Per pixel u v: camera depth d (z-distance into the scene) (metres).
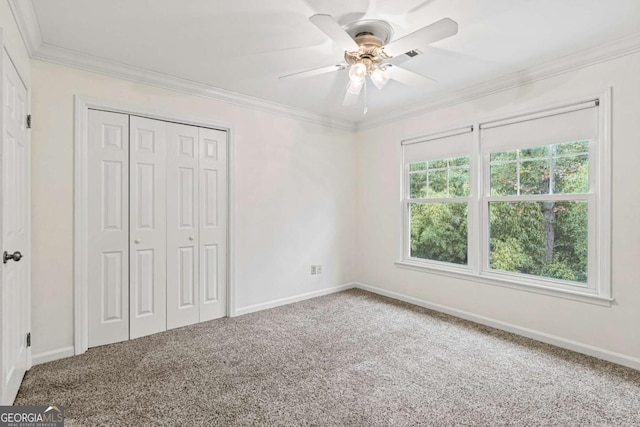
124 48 2.34
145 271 2.79
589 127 2.42
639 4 1.82
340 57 2.50
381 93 3.27
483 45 2.30
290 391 1.95
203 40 2.24
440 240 3.52
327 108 3.74
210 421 1.67
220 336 2.78
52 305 2.33
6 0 1.61
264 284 3.55
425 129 3.57
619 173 2.27
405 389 1.97
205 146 3.13
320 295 4.06
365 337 2.76
